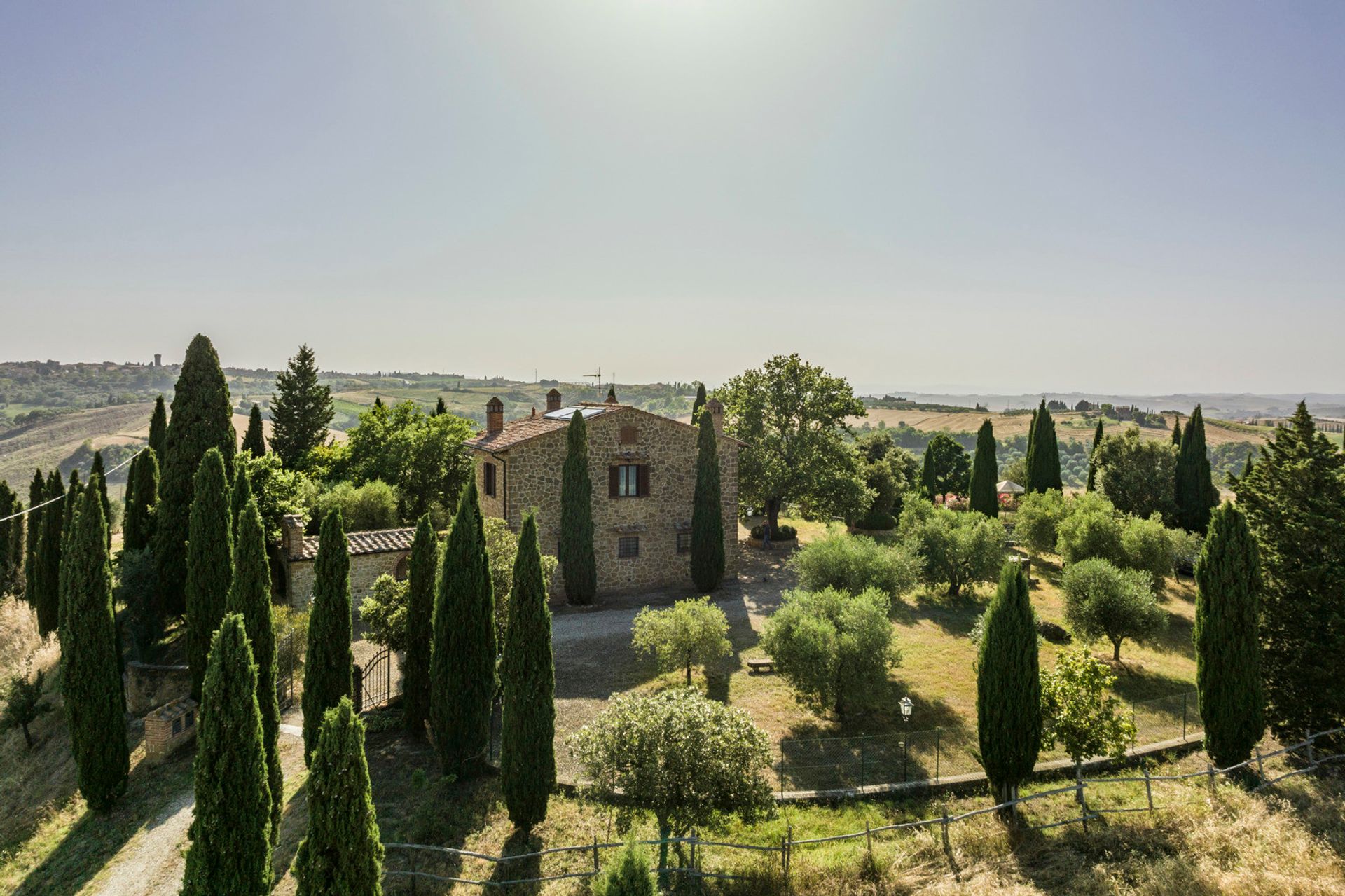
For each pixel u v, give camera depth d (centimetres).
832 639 1914
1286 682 1816
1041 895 1270
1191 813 1496
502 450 3091
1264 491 2003
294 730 1894
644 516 3403
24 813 1752
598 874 1270
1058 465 4859
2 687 2436
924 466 6072
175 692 2189
